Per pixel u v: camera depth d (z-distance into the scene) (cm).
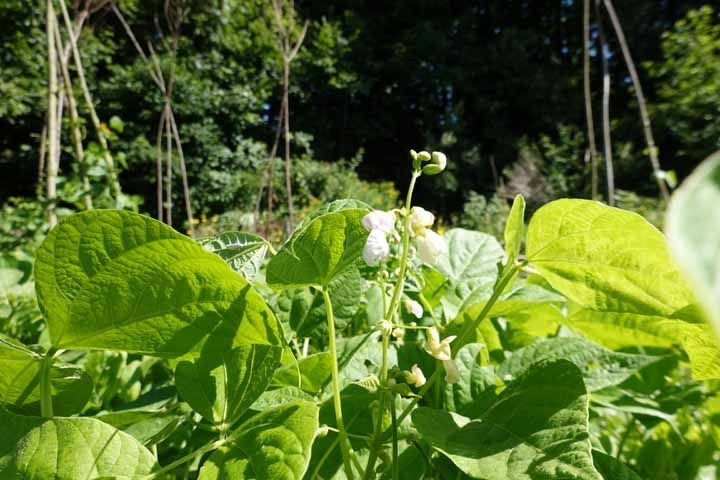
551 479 19
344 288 35
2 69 317
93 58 398
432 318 40
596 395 37
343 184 419
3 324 54
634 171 411
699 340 26
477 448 22
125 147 416
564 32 634
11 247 125
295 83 516
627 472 26
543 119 575
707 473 39
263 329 22
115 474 19
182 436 32
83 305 21
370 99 614
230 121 467
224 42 408
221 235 29
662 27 544
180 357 24
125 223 20
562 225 24
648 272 24
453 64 623
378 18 650
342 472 27
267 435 21
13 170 420
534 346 34
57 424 19
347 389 30
